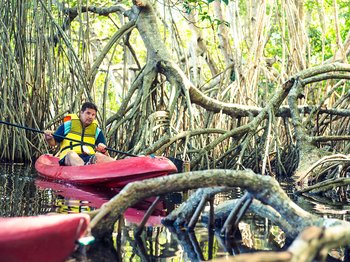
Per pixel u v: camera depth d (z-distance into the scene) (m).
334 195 8.24
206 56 15.96
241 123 12.70
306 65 13.65
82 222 3.54
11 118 11.49
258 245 4.77
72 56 11.86
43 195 7.37
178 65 12.66
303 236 2.66
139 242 4.76
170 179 4.59
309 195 8.18
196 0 12.09
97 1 16.48
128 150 11.36
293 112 10.54
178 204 7.06
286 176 10.99
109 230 4.63
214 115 12.09
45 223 3.42
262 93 14.84
